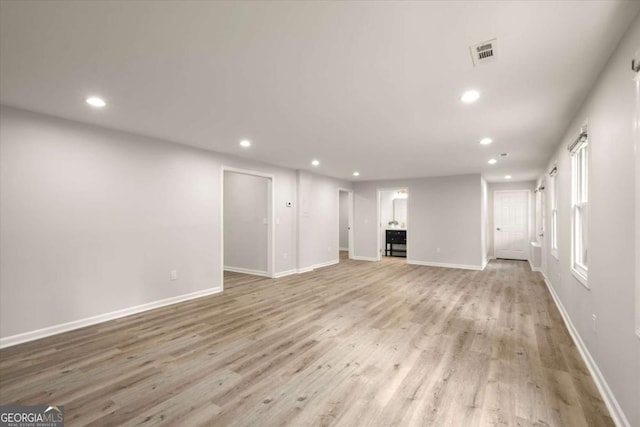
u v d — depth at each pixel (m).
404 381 2.29
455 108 2.90
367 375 2.38
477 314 3.85
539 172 6.77
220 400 2.06
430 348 2.86
